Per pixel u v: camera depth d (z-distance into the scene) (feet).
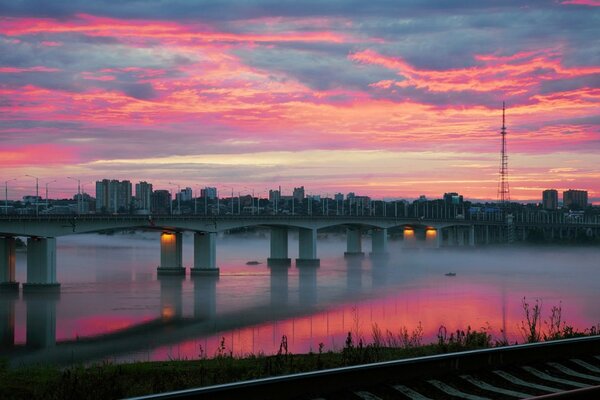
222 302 316.19
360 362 65.46
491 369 50.24
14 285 359.66
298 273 492.13
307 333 207.92
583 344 57.62
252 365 72.23
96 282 413.80
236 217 491.72
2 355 191.01
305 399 42.39
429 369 47.88
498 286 382.01
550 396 33.32
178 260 478.18
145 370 73.82
